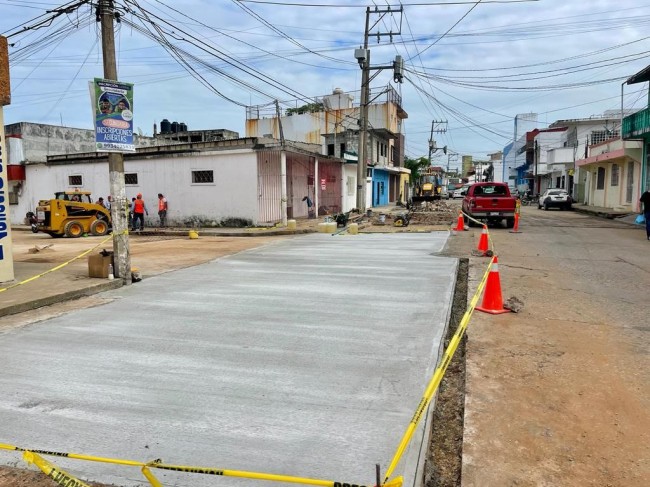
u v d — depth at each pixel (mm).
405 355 5070
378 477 2295
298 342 5520
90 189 26984
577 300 7375
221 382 4438
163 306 7367
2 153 8953
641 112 22625
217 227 23016
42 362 5023
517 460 3180
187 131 37594
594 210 29141
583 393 4133
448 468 3213
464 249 13266
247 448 3330
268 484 2951
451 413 3928
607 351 5129
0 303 7234
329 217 23453
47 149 32625
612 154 27938
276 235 20016
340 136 39562
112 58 9203
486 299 6812
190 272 10438
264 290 8336
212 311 6980
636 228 19406
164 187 24250
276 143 24141
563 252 12555
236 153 22469
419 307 7004
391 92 42656
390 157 48031
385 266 10617
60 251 14930
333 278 9320
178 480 3008
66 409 3949
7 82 9008
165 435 3520
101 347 5473
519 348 5227
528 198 49438
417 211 27703
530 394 4117
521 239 15688
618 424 3623
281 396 4125
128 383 4449
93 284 8625
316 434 3494
